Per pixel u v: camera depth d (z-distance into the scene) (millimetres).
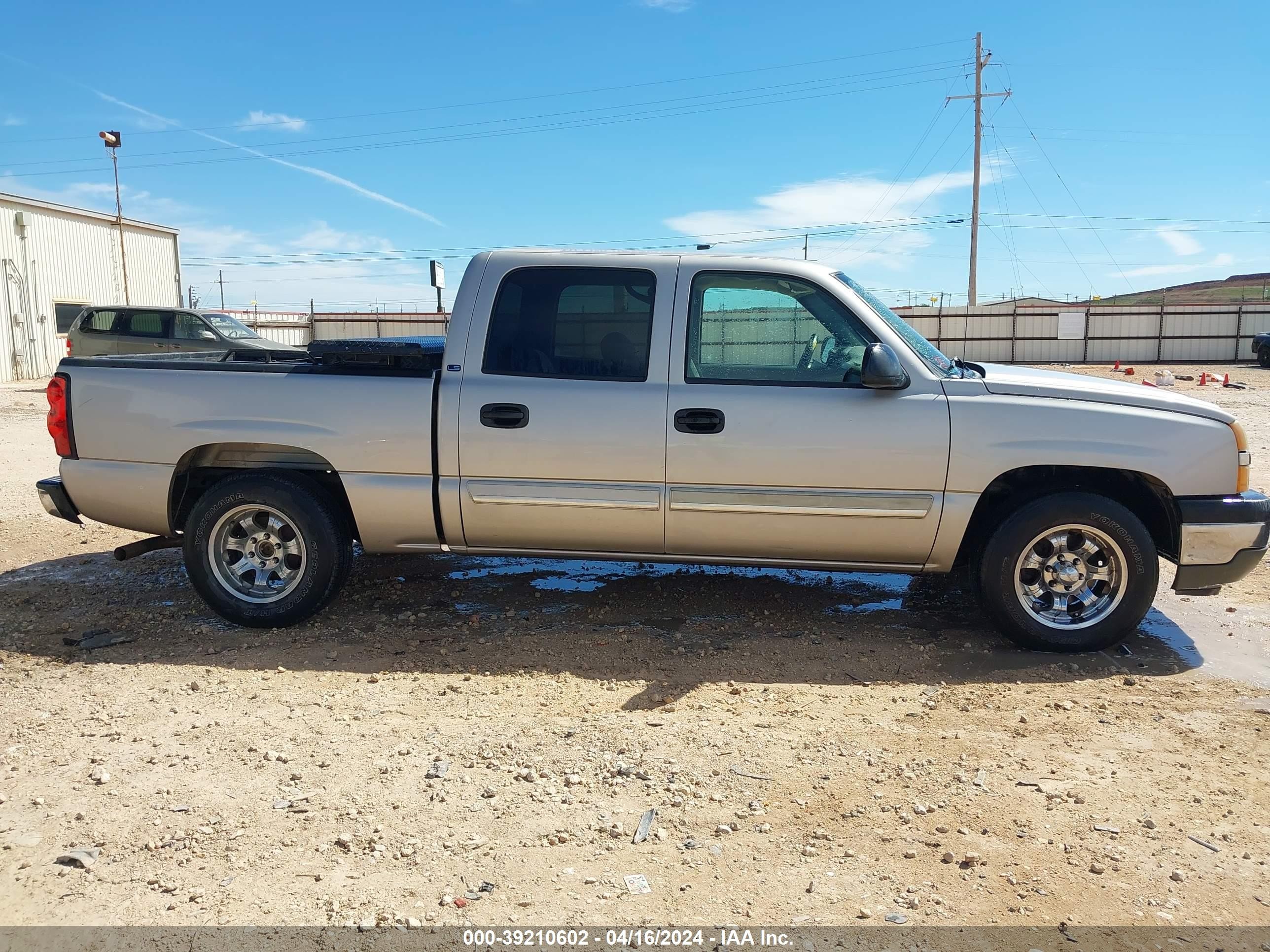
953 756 3557
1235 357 38469
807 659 4609
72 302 27141
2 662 4531
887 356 4355
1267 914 2602
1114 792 3281
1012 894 2689
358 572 6133
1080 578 4621
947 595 5676
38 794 3258
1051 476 4668
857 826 3061
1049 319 39344
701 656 4648
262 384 4828
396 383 4746
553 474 4652
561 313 4723
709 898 2674
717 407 4543
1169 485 4461
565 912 2609
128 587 5809
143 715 3922
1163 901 2658
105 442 4957
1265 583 6055
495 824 3074
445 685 4266
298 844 2953
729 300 4656
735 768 3461
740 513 4602
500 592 5723
